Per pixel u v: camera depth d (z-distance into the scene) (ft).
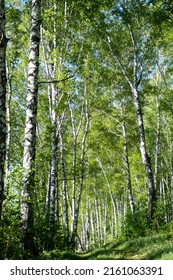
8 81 79.25
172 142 130.41
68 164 105.40
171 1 49.08
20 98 92.63
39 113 94.79
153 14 52.34
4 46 22.66
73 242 61.87
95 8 56.49
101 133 99.86
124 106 95.76
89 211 176.65
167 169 146.20
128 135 99.30
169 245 39.78
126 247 50.62
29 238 34.71
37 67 38.04
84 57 69.00
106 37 75.51
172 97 97.96
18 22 70.33
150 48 75.51
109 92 87.92
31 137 36.50
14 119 93.15
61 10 62.75
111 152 119.24
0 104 22.13
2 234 30.45
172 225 60.08
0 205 21.88
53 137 59.98
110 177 127.85
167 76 98.99
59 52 57.72
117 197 181.06
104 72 66.64
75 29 64.59
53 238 50.08
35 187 36.29
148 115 116.47
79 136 104.06
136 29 75.56
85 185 139.85
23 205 34.88
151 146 120.26
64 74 54.65
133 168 115.75
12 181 32.22
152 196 67.51
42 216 43.68
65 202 77.51
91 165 112.16
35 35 38.40
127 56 82.58
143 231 63.52
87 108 84.23
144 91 84.58
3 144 22.07
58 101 63.00
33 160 36.19
